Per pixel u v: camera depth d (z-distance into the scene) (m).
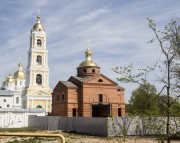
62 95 52.22
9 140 26.39
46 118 47.47
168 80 10.28
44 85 74.00
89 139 29.25
